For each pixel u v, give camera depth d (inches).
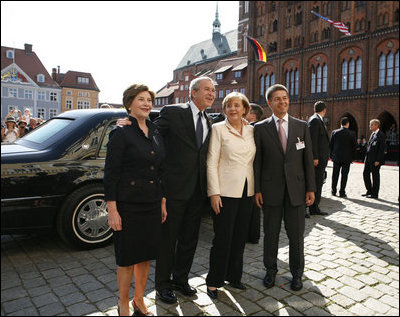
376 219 229.1
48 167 143.4
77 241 150.7
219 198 113.7
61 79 2554.1
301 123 128.0
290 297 116.8
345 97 1195.3
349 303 113.3
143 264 102.2
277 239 127.3
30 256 145.9
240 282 122.7
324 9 1274.6
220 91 2082.9
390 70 1093.8
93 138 161.0
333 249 167.2
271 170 123.8
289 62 1406.3
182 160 111.7
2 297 110.0
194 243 118.2
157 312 105.3
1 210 132.8
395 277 135.0
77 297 111.7
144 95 97.0
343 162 311.4
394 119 1104.8
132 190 93.7
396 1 1072.8
